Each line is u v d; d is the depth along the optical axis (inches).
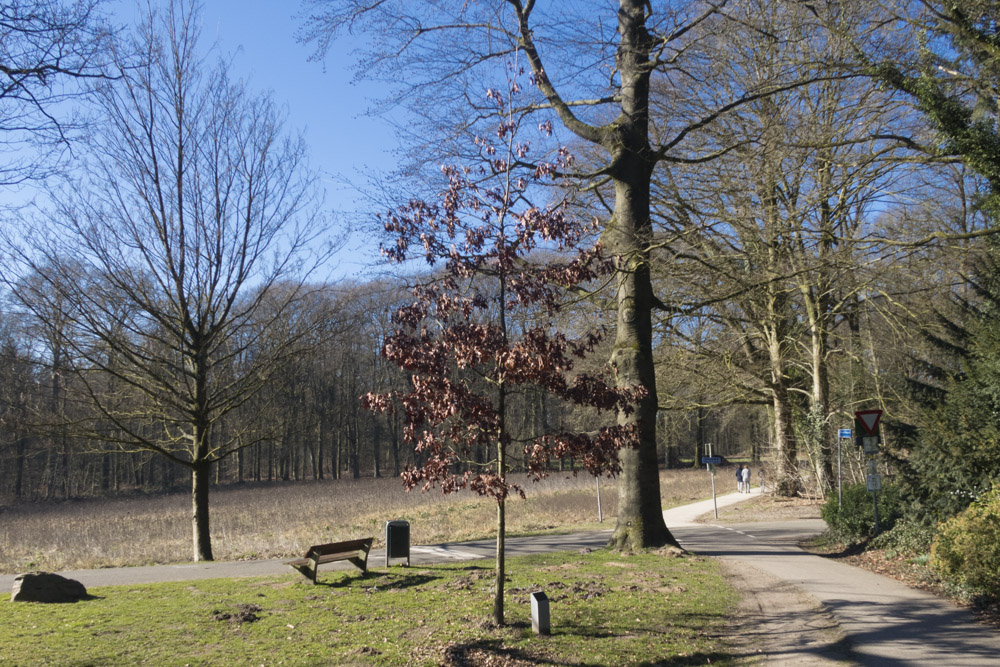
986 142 473.1
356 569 446.0
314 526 866.8
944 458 445.4
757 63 580.4
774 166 579.8
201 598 358.3
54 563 606.9
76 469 1951.3
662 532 506.9
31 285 580.7
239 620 310.3
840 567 455.5
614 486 1355.8
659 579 400.8
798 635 295.9
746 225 662.5
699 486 1555.1
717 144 668.7
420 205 315.9
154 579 451.8
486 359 282.0
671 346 924.6
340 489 1696.6
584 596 355.6
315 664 250.5
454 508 1039.6
